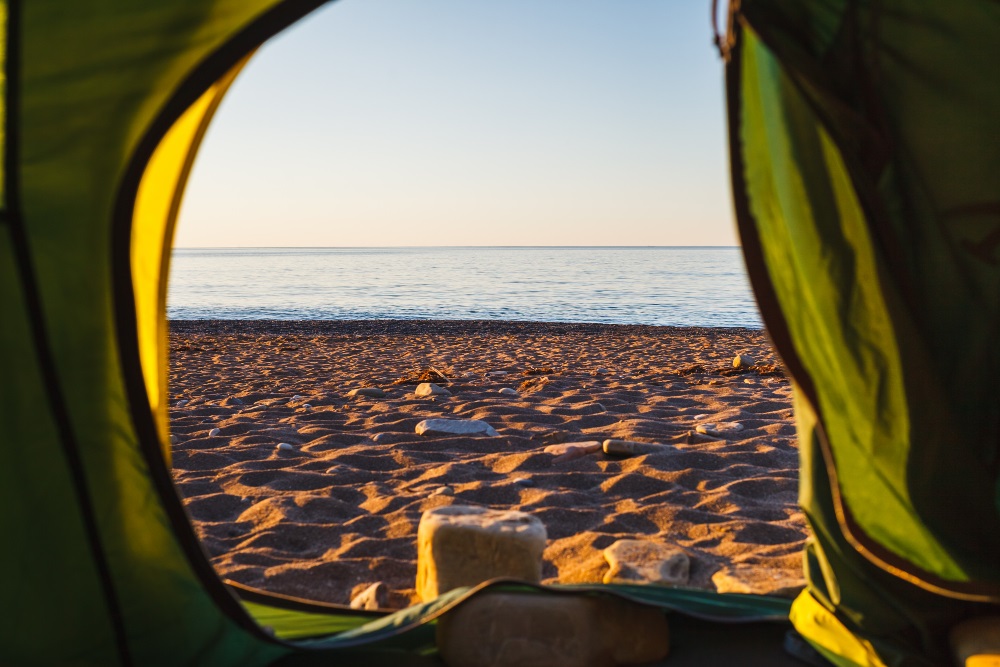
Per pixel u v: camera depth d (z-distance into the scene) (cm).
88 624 192
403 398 741
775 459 468
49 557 188
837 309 201
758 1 194
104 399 187
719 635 236
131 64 176
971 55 201
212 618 206
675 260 10631
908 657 204
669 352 1266
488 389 811
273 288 4612
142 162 182
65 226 180
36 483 185
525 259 11781
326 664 220
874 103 204
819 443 218
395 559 325
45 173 177
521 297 3612
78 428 186
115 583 192
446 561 263
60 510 187
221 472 471
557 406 672
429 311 2883
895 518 203
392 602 286
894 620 212
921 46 202
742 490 411
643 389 784
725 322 2355
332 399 735
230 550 341
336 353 1274
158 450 194
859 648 211
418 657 224
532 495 408
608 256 14350
